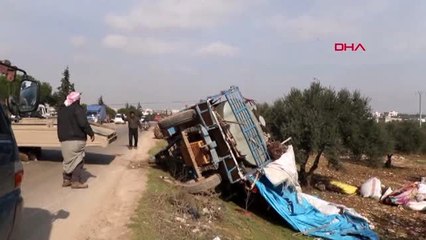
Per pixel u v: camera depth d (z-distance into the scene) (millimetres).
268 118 19203
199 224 9383
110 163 16734
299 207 12391
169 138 14828
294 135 18047
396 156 40438
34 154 15875
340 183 19391
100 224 8070
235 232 9898
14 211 5027
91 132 10953
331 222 12141
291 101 19000
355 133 19781
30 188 10695
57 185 11211
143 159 18578
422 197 17078
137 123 23922
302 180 18594
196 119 13586
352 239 11594
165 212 9586
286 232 11680
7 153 4875
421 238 12625
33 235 7062
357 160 25438
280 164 12883
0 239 4648
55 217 8219
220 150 13297
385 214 15367
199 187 12617
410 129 40406
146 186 12156
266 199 12367
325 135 17875
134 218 8602
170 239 7812
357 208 15867
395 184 22266
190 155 13328
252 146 13516
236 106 13766
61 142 10875
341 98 19453
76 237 7211
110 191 11070
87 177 13016
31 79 8469
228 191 13727
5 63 8461
